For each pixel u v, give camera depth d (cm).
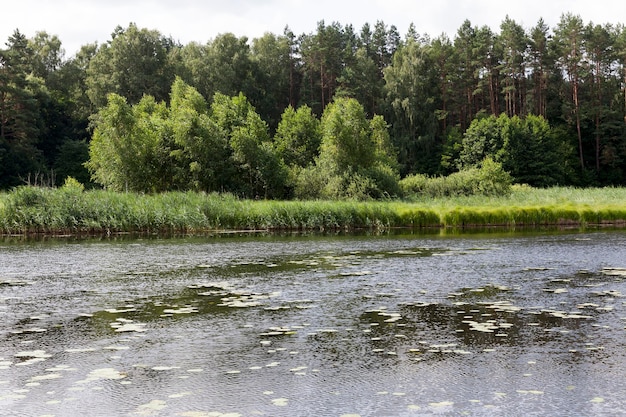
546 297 1259
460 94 9350
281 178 4878
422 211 3466
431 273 1619
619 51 8744
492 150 8050
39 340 941
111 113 4684
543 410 643
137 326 1027
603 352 854
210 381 743
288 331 985
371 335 956
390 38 11781
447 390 706
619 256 1970
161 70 8525
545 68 8800
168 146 4906
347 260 1914
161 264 1848
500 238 2684
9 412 644
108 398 686
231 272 1667
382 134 6838
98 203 3184
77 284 1476
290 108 6303
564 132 8881
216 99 5712
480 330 980
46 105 8169
